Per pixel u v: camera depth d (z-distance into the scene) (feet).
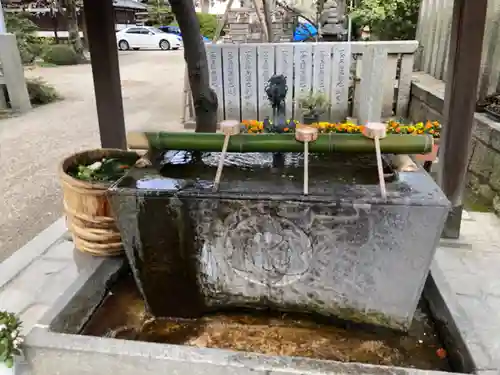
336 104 15.24
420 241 4.88
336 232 4.99
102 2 8.21
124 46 56.80
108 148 8.82
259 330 5.81
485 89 12.10
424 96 15.43
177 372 4.83
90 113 22.82
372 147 5.54
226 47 15.05
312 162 6.24
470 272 7.14
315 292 5.39
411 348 5.51
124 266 7.08
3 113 22.45
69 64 42.96
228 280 5.51
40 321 5.44
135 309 6.30
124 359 4.89
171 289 5.79
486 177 11.05
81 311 5.96
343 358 5.36
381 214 4.82
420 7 20.38
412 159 6.08
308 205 4.91
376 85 14.78
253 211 5.07
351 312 5.48
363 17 21.65
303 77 15.10
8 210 10.78
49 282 6.97
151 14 68.18
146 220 5.36
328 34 20.88
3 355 4.84
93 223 7.07
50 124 20.44
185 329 5.88
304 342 5.59
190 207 5.18
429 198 4.80
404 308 5.33
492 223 8.87
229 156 6.51
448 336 5.44
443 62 17.20
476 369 4.86
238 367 4.67
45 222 10.10
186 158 6.45
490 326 5.87
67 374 5.09
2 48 21.79
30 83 25.03
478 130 11.56
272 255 5.24
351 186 5.24
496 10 11.55
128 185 5.38
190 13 7.95
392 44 15.39
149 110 22.27
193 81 8.43
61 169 7.23
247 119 15.76
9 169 13.97
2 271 7.25
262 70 15.21
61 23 61.93
